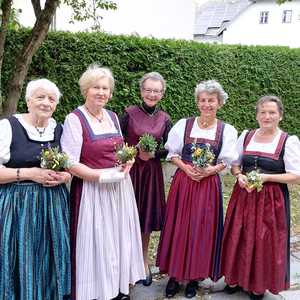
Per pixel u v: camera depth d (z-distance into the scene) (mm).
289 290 2928
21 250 2064
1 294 2070
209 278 3035
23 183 2092
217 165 2646
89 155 2291
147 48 5285
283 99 6570
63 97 4859
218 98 2607
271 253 2621
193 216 2643
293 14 22125
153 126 2773
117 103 5176
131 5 9523
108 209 2346
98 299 2371
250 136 2744
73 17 6012
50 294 2197
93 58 4949
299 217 4496
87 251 2305
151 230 2807
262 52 6250
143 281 2938
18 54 4371
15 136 2074
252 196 2617
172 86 5527
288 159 2562
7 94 4363
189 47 5590
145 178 2760
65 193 2256
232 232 2680
